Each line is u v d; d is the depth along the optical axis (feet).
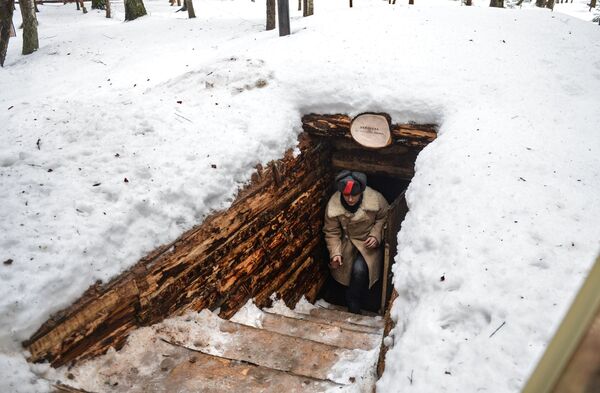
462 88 14.33
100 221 9.17
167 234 10.00
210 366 8.63
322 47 17.38
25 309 7.38
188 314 10.20
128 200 9.83
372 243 15.65
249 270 12.38
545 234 7.74
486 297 6.80
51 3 72.69
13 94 22.21
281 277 14.21
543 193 8.84
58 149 11.11
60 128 12.05
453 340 6.52
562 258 7.18
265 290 13.26
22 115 13.21
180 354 8.95
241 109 14.69
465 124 12.43
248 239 12.29
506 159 10.16
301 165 15.30
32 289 7.59
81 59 28.02
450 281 7.43
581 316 1.30
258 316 12.21
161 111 13.55
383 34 17.92
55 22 52.29
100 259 8.73
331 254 16.25
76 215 9.18
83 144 11.47
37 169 10.29
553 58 15.76
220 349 9.72
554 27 18.35
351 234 16.21
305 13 29.09
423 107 14.25
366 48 16.84
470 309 6.79
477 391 5.68
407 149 15.58
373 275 16.15
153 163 11.16
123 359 8.58
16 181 9.80
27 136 11.76
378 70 15.49
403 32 17.94
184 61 23.07
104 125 12.19
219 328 10.45
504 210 8.52
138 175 10.72
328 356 9.53
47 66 27.30
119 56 27.76
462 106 13.74
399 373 6.57
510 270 7.13
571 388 1.24
